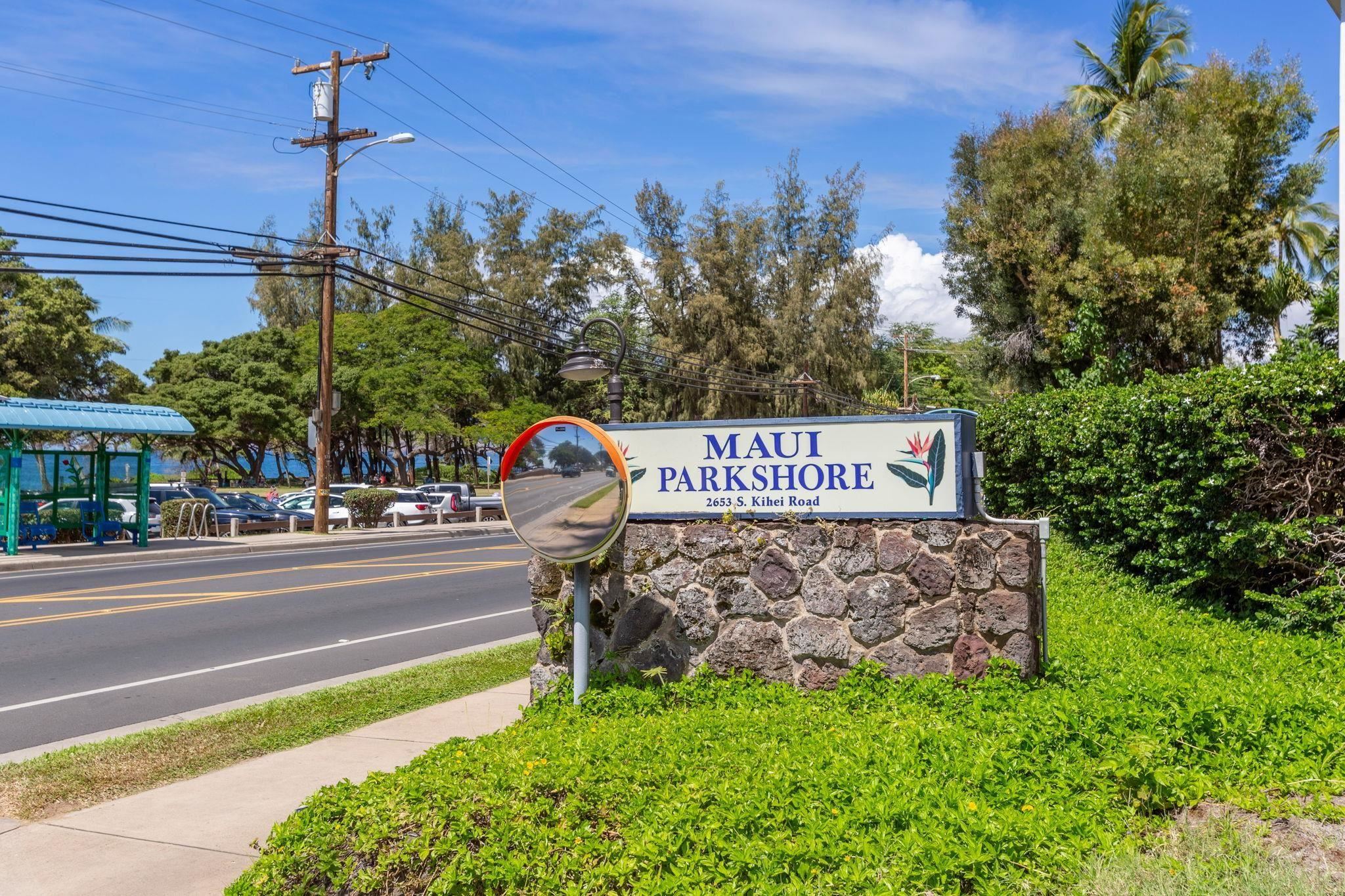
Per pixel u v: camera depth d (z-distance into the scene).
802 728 5.53
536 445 6.26
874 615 6.47
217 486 63.50
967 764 4.59
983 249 29.14
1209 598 10.02
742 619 6.76
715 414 54.41
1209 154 23.17
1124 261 23.59
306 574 18.97
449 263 58.25
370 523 33.72
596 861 3.98
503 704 8.23
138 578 18.52
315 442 29.34
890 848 3.81
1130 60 30.47
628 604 6.97
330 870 4.20
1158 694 5.48
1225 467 9.14
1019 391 30.45
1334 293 16.59
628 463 7.08
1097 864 3.72
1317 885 3.55
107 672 10.09
